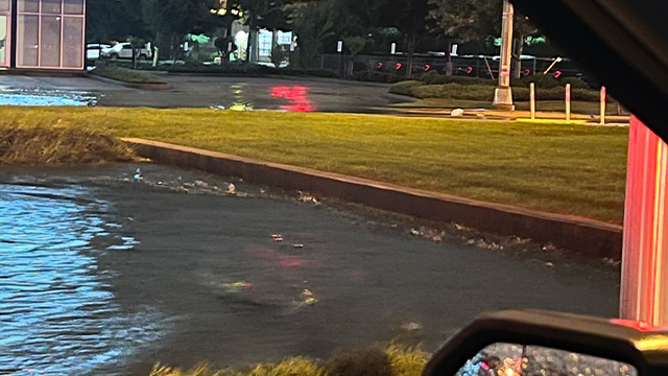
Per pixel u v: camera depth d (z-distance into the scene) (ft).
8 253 27.86
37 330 20.04
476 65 191.31
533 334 4.14
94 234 31.40
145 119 67.67
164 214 35.83
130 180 44.50
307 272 26.73
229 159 46.98
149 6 231.09
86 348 18.97
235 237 31.73
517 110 106.83
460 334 4.37
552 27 3.56
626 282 9.84
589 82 3.71
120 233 31.76
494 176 43.34
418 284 25.75
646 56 3.52
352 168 44.57
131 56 240.73
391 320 21.88
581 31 3.53
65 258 27.45
